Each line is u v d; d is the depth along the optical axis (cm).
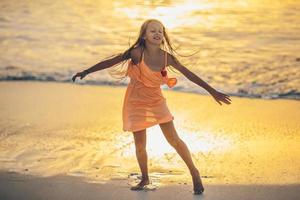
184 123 866
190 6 2089
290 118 895
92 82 1137
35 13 1934
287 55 1345
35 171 657
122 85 1119
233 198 579
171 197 582
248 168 668
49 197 585
